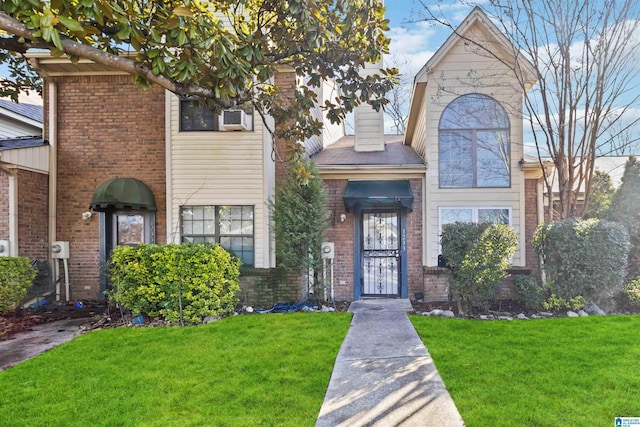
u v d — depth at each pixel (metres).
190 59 4.81
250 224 9.61
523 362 4.74
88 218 10.09
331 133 14.91
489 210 9.75
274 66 6.43
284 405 3.87
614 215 8.90
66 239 10.13
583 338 5.55
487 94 9.81
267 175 9.59
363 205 10.45
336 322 6.93
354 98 7.09
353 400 3.94
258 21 6.29
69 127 10.15
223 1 6.46
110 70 9.93
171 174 9.57
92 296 10.06
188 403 3.93
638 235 8.43
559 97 8.69
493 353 5.08
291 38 6.42
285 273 9.59
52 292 9.90
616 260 7.27
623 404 3.66
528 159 10.23
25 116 14.21
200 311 7.53
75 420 3.64
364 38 6.55
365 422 3.52
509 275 9.17
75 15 4.08
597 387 4.01
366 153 11.92
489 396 3.90
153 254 7.55
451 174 9.94
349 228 10.34
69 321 7.97
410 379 4.39
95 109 10.14
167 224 9.58
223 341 5.93
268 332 6.35
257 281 9.29
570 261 7.45
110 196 9.31
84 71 9.98
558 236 7.61
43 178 9.86
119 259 7.70
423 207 10.12
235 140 9.53
